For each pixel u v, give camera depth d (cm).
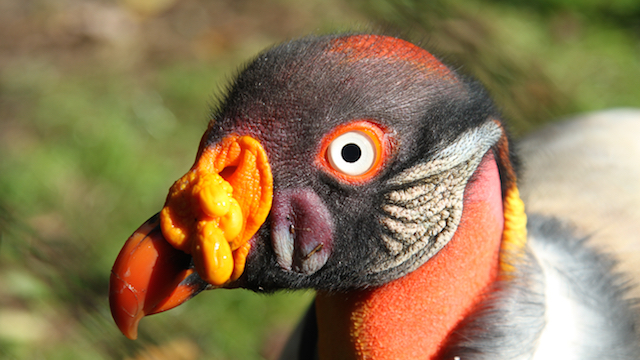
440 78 182
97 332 369
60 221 435
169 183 471
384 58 178
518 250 195
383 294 194
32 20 618
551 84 512
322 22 601
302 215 183
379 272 189
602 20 647
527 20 623
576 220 282
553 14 645
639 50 612
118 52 584
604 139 364
